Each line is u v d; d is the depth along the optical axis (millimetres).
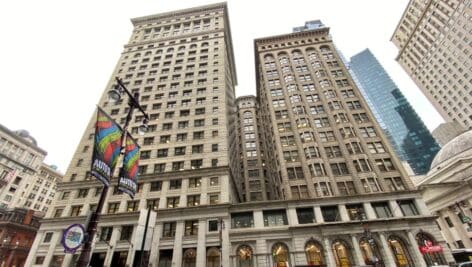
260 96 80062
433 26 107000
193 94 55500
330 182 41844
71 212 41781
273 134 52531
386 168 42531
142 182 42969
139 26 81688
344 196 38219
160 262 35219
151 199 40844
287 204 38500
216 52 65125
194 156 45062
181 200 39938
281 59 66625
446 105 103875
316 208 37781
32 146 87125
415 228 34750
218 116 50219
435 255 33312
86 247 9602
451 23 98125
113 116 53875
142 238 15875
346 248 34344
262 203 38719
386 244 33531
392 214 36562
